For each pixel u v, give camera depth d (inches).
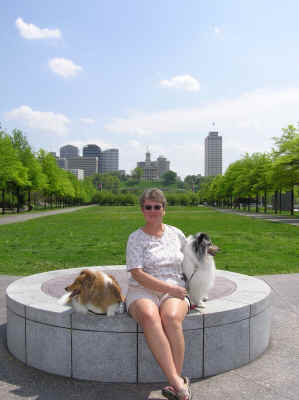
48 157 2544.3
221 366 149.4
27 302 159.6
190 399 119.0
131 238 145.5
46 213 2090.3
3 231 866.1
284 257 470.3
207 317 144.6
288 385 138.6
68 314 143.8
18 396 130.0
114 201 5659.5
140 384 139.5
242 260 447.2
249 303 159.6
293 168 1448.1
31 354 155.2
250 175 2212.1
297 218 1466.5
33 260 446.0
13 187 2036.2
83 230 901.2
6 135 1774.1
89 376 142.6
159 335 120.4
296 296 277.4
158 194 145.4
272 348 176.7
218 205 4552.2
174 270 146.2
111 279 146.5
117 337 139.7
